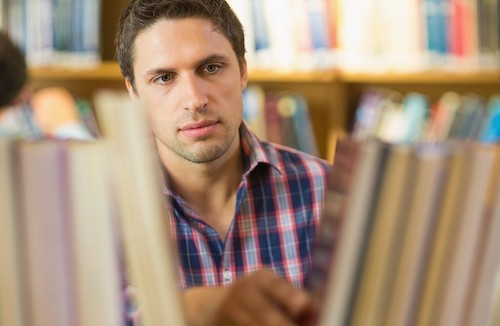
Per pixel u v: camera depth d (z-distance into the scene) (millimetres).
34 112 2090
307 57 2113
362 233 401
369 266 404
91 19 2064
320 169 1341
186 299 532
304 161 1357
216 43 1149
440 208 405
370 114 2195
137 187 401
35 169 403
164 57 1139
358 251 403
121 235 416
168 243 406
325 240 434
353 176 399
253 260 1296
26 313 412
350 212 400
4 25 2014
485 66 2123
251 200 1302
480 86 2402
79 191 407
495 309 489
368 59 2119
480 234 416
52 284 413
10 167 400
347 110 2410
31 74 2041
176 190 1279
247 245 1295
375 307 409
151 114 1192
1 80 1242
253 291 514
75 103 2182
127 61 1255
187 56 1132
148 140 398
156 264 407
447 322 422
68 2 2039
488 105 2168
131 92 1316
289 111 2221
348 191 402
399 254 406
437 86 2420
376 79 2162
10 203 401
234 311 513
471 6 2100
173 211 1259
